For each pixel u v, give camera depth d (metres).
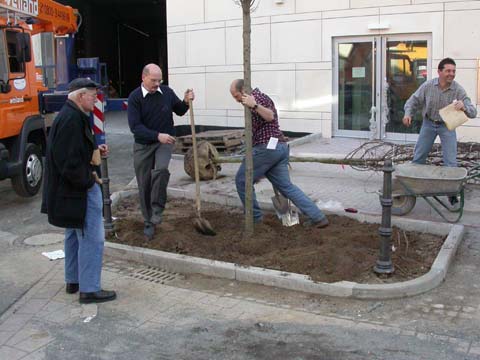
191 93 6.61
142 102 6.40
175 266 6.00
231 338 4.49
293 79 14.04
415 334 4.45
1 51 8.45
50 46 11.64
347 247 5.95
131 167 11.84
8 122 8.60
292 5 13.73
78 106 4.91
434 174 6.94
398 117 12.99
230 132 12.68
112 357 4.25
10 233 7.60
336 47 13.45
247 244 6.22
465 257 6.00
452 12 11.86
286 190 6.69
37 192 9.52
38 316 5.00
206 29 15.22
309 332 4.54
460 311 4.83
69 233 5.36
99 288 5.26
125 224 7.22
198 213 6.75
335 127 13.80
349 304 5.05
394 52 12.77
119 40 30.77
